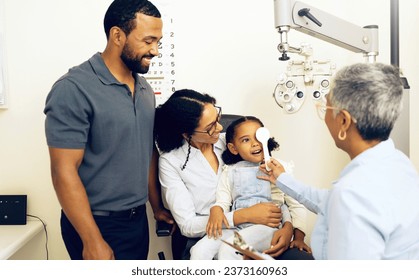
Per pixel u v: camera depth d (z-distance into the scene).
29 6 1.51
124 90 1.10
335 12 1.53
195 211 1.25
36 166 1.57
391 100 0.70
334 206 0.68
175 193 1.23
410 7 1.51
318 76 1.33
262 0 1.53
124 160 1.10
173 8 1.53
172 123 1.20
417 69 1.53
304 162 1.59
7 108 1.54
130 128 1.09
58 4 1.51
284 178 1.04
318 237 0.80
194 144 1.27
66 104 1.00
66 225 1.16
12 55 1.53
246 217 1.11
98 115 1.03
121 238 1.17
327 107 0.78
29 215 1.59
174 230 1.30
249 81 1.56
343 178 0.72
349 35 1.18
